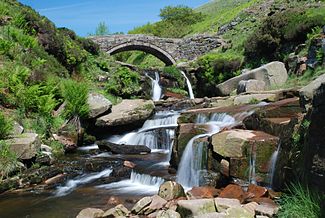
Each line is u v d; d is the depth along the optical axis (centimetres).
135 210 738
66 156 1274
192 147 975
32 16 1984
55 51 1936
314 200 514
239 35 2995
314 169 517
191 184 955
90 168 1100
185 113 1342
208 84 2425
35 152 1095
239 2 5856
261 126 929
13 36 1762
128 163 1141
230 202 677
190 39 3341
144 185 993
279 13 2209
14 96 1344
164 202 759
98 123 1543
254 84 1703
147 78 2305
